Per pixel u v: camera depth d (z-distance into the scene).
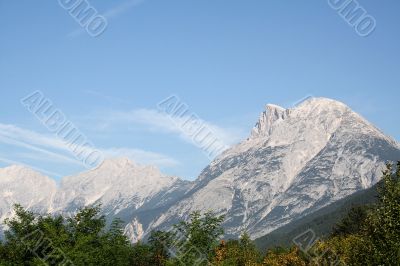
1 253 56.88
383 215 34.88
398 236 33.69
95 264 57.59
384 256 33.38
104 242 64.12
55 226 60.91
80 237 57.31
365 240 35.47
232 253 82.25
